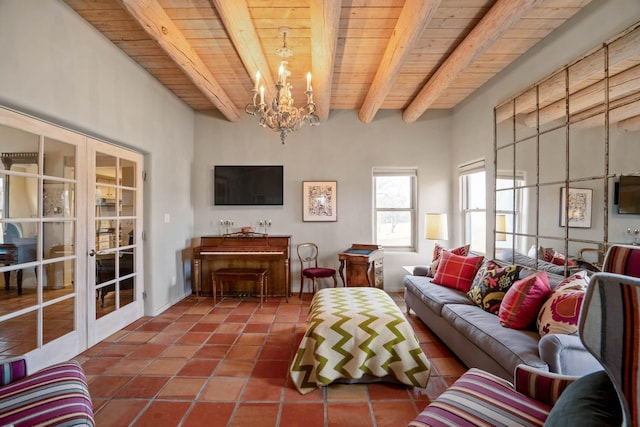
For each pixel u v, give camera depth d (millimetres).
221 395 2059
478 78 3586
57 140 2432
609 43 2057
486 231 3637
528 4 2068
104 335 2951
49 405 1247
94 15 2471
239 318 3551
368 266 4160
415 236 4820
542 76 2740
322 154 4719
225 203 4684
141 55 3104
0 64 1863
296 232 4711
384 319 2242
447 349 2770
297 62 3242
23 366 1472
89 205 2760
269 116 2871
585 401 841
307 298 4367
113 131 2891
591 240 2156
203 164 4707
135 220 3449
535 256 2766
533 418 1149
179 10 2467
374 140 4730
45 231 2342
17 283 2146
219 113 4711
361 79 3668
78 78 2463
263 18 2510
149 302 3607
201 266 4559
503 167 3322
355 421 1806
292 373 2145
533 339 1879
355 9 2406
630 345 683
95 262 2842
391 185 4887
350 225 4719
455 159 4555
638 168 1837
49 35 2197
